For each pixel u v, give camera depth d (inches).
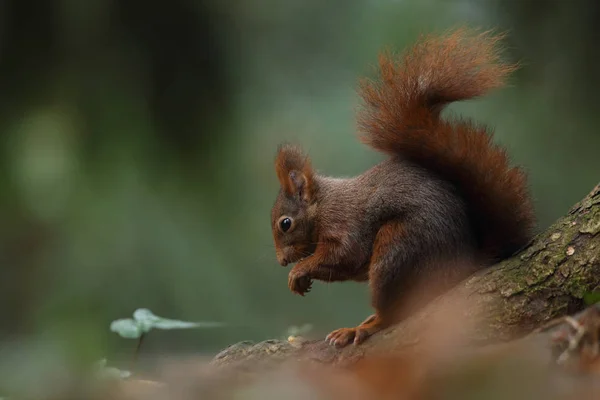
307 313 542.6
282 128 572.7
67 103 504.1
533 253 222.8
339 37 590.6
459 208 243.4
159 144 516.1
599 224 215.8
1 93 501.0
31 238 514.6
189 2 509.7
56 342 325.1
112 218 506.6
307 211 278.1
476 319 221.0
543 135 503.2
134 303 493.7
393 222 248.7
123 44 503.5
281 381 195.5
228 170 534.9
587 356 164.9
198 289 506.6
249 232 534.0
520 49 487.5
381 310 244.1
